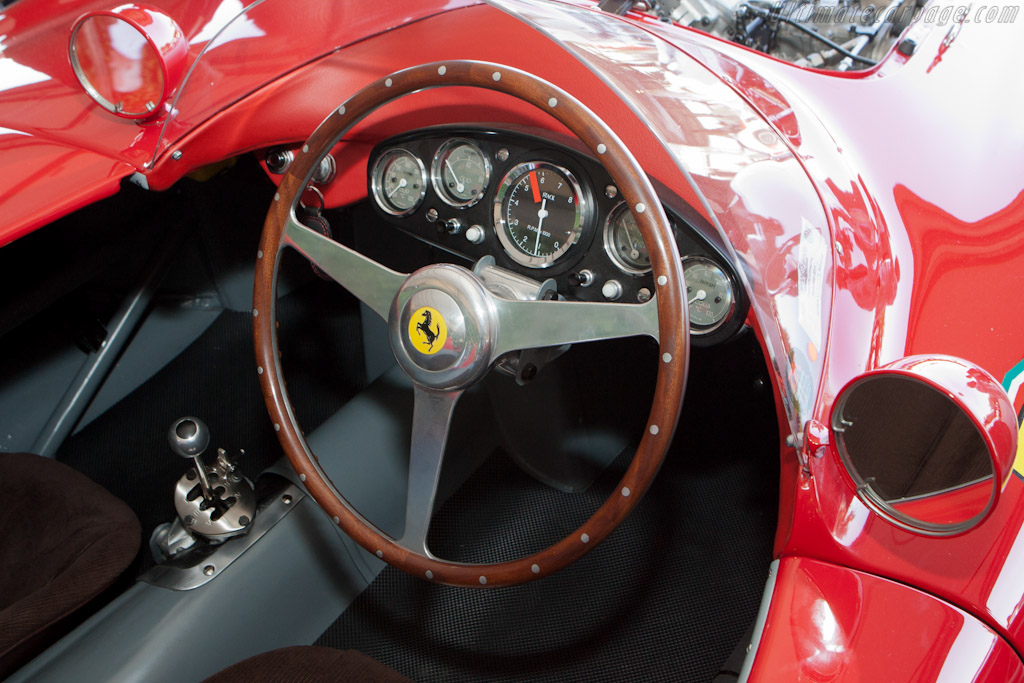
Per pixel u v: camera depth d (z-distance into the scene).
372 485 1.35
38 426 1.66
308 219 1.24
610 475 1.72
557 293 1.05
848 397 0.82
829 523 0.88
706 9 1.46
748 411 1.78
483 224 1.14
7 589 1.06
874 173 1.14
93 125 1.20
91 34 1.11
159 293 1.96
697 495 1.69
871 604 0.84
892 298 0.99
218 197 1.89
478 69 0.85
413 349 0.91
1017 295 0.99
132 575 1.30
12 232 1.05
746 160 1.03
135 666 1.00
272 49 1.21
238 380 1.96
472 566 0.90
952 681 0.78
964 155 1.15
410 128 1.19
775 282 0.95
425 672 1.39
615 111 1.07
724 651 1.42
